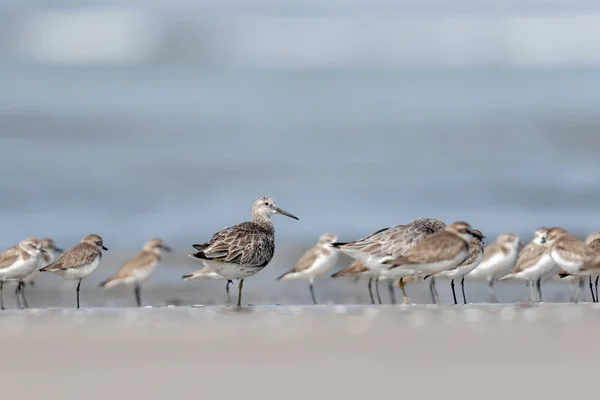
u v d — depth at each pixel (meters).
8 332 12.15
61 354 10.59
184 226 25.86
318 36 63.69
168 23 65.12
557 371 9.51
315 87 53.19
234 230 16.17
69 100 48.31
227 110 46.38
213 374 9.53
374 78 55.59
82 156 35.38
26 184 30.50
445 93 50.44
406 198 28.80
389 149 37.12
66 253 17.53
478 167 33.38
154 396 8.67
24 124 41.44
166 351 10.74
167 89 52.53
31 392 8.80
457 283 20.44
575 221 25.48
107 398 8.59
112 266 21.97
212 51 62.41
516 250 18.56
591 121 40.84
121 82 54.53
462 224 15.99
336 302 18.47
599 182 30.42
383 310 14.30
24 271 17.39
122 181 31.27
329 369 9.73
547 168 32.84
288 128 41.94
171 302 18.47
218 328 12.44
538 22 60.97
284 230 25.22
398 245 16.34
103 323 13.04
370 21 65.25
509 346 10.84
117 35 63.69
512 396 8.60
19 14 66.00
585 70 55.53
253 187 30.61
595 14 61.69
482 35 61.78
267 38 64.00
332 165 34.00
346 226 25.64
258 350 10.76
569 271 16.83
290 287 20.09
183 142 38.41
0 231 24.92
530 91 49.84
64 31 63.81
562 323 12.54
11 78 54.66
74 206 27.88
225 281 20.56
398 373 9.51
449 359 10.16
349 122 43.06
